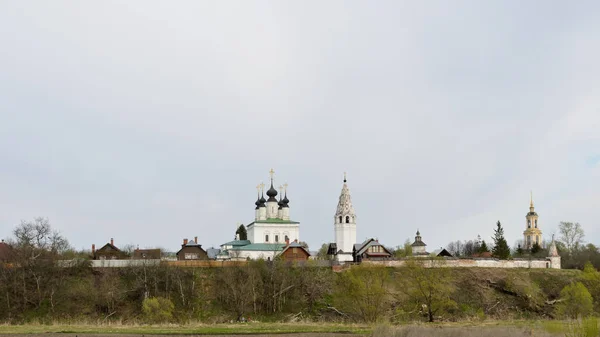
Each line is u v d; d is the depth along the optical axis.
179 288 107.12
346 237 163.38
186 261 116.38
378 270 102.44
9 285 103.69
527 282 116.44
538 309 107.31
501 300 110.06
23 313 98.44
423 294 95.19
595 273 119.25
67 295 103.19
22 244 109.81
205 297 105.50
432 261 103.75
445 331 64.81
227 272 111.06
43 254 110.56
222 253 158.12
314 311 102.31
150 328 75.00
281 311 102.81
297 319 97.50
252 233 174.25
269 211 178.62
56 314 97.88
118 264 116.12
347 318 98.25
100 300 101.44
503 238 155.00
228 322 91.56
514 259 132.00
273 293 105.31
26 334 65.00
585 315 99.44
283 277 108.94
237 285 106.62
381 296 96.75
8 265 108.06
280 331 69.88
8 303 99.12
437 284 95.44
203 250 151.75
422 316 96.62
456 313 102.12
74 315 97.56
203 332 68.06
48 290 103.50
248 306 103.81
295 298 106.56
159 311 94.19
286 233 173.25
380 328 67.19
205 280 110.56
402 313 96.38
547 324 64.38
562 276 120.62
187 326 79.44
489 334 61.84
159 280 107.50
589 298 102.12
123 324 85.56
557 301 108.25
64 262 112.25
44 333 65.94
